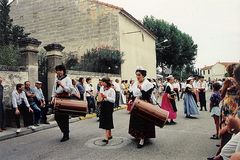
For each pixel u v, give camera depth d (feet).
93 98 44.50
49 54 41.91
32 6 86.58
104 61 66.90
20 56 37.32
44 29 83.97
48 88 41.37
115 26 72.90
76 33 78.28
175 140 24.70
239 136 8.54
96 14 75.51
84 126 33.45
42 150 22.66
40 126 32.60
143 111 22.08
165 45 122.72
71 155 20.79
